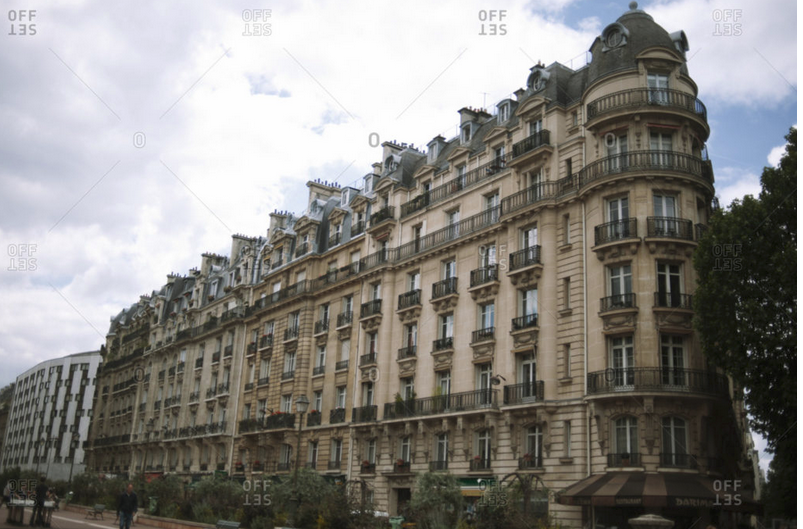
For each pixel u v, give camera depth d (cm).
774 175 2636
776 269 2467
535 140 3631
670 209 3130
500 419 3425
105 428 8869
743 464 3566
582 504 2748
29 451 12394
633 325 2983
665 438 2861
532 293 3497
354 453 4325
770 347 2430
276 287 5844
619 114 3212
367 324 4484
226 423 5947
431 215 4309
